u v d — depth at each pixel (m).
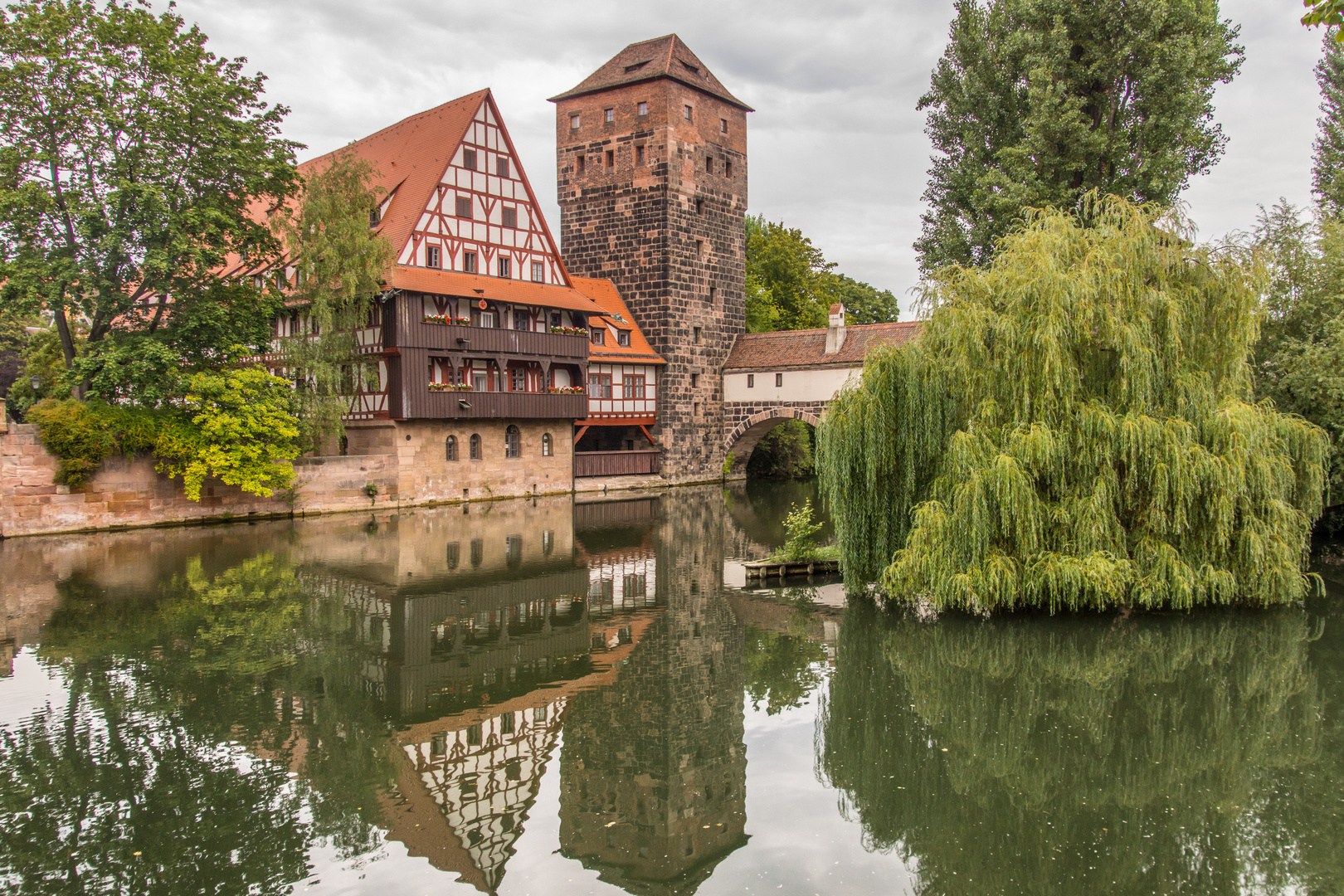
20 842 8.72
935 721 12.09
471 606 18.48
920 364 17.23
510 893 7.82
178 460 28.80
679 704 12.75
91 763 10.51
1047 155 32.25
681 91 49.06
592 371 46.09
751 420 51.34
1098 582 14.83
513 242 39.72
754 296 62.25
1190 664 14.40
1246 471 15.61
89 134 26.25
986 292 16.97
